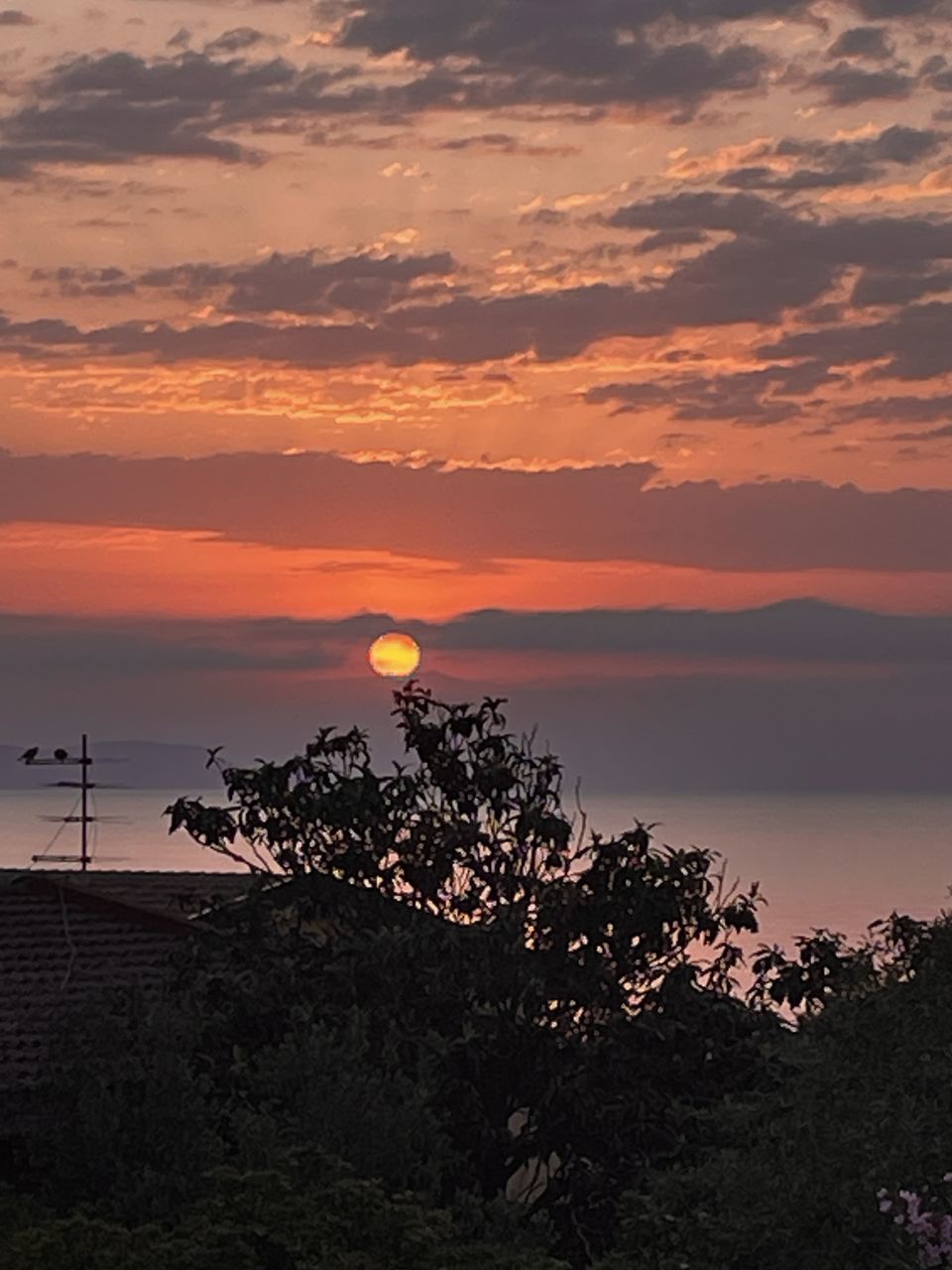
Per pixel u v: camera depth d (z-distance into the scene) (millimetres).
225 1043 26156
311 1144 22297
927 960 24781
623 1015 26875
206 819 27547
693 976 26609
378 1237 20672
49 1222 21406
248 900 27766
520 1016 26953
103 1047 25078
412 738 27906
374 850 27828
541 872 27719
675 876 26891
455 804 27938
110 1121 24125
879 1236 19656
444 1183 26078
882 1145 20125
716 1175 21203
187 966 27469
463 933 26766
